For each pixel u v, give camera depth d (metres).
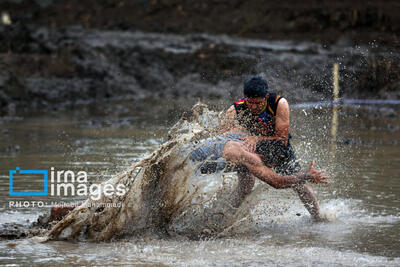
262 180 14.05
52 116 41.09
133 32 73.62
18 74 50.66
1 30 57.56
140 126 34.88
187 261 11.58
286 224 14.60
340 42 57.09
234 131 14.77
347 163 21.88
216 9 77.94
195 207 14.29
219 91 52.75
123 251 12.34
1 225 13.93
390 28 56.88
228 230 13.96
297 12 70.44
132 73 56.56
